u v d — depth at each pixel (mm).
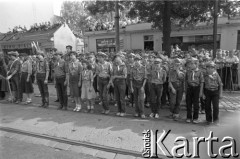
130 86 6504
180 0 11195
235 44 15125
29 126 5648
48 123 5805
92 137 4828
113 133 4969
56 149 4418
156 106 6004
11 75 8273
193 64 5512
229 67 8781
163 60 6914
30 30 22781
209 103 5391
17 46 21844
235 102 7203
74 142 4629
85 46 20781
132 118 5977
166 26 12320
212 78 5277
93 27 20500
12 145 4625
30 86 8086
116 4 10672
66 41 21812
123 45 18828
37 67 7488
